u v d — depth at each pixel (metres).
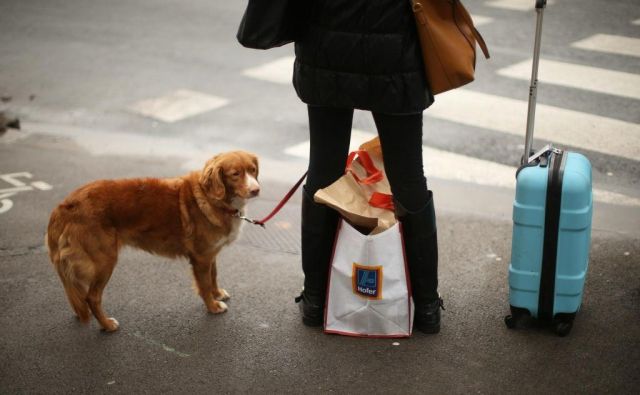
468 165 6.14
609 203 5.39
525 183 3.55
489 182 5.85
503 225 5.11
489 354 3.67
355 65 3.31
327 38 3.32
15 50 9.40
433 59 3.25
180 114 7.42
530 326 3.89
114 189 3.90
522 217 3.60
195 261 4.02
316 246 3.82
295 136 6.88
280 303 4.23
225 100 7.73
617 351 3.64
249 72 8.47
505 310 4.05
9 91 8.11
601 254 4.58
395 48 3.25
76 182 5.97
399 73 3.29
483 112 7.11
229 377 3.59
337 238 3.74
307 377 3.56
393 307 3.74
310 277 3.91
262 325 4.02
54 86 8.23
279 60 8.84
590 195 3.59
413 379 3.52
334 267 3.76
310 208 3.76
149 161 6.41
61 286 4.46
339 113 3.56
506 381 3.47
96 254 3.82
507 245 4.82
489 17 9.70
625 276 4.32
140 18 10.52
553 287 3.66
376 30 3.23
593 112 6.95
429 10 3.23
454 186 5.79
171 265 4.69
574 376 3.47
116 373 3.64
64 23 10.42
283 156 6.47
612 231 4.90
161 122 7.25
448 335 3.85
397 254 3.67
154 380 3.58
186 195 3.97
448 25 3.30
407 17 3.24
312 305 3.94
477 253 4.72
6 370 3.68
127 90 8.05
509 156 6.27
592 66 8.01
